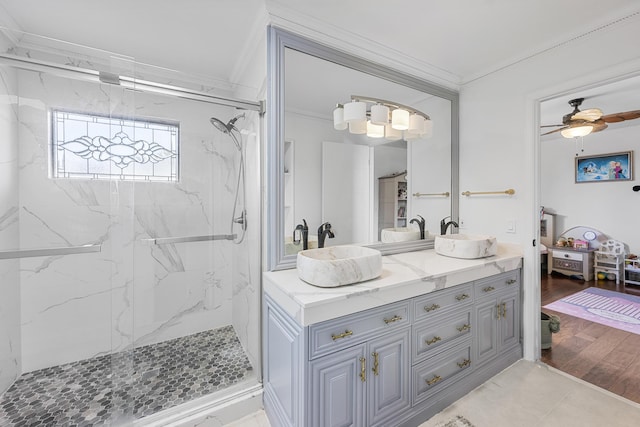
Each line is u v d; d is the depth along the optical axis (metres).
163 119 2.12
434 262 1.86
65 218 1.81
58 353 1.83
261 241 1.73
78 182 1.83
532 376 1.93
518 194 2.14
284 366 1.35
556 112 3.32
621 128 4.17
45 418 1.49
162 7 1.56
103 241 1.91
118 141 1.93
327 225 1.86
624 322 2.79
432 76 2.26
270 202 1.60
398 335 1.42
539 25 1.74
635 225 4.07
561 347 2.33
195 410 1.52
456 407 1.64
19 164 1.67
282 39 1.60
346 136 1.92
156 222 2.17
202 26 1.74
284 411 1.36
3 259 1.61
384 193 2.12
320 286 1.33
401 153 2.20
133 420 1.46
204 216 2.34
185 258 2.29
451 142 2.46
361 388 1.30
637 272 3.88
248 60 2.02
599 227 4.38
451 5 1.55
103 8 1.56
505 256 2.06
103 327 1.93
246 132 1.98
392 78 2.07
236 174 2.20
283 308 1.34
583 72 1.80
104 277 1.91
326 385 1.21
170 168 2.17
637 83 2.53
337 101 1.85
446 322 1.64
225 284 2.45
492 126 2.28
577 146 4.58
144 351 2.13
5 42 1.61
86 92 1.82
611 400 1.69
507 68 2.18
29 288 1.75
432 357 1.57
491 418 1.56
